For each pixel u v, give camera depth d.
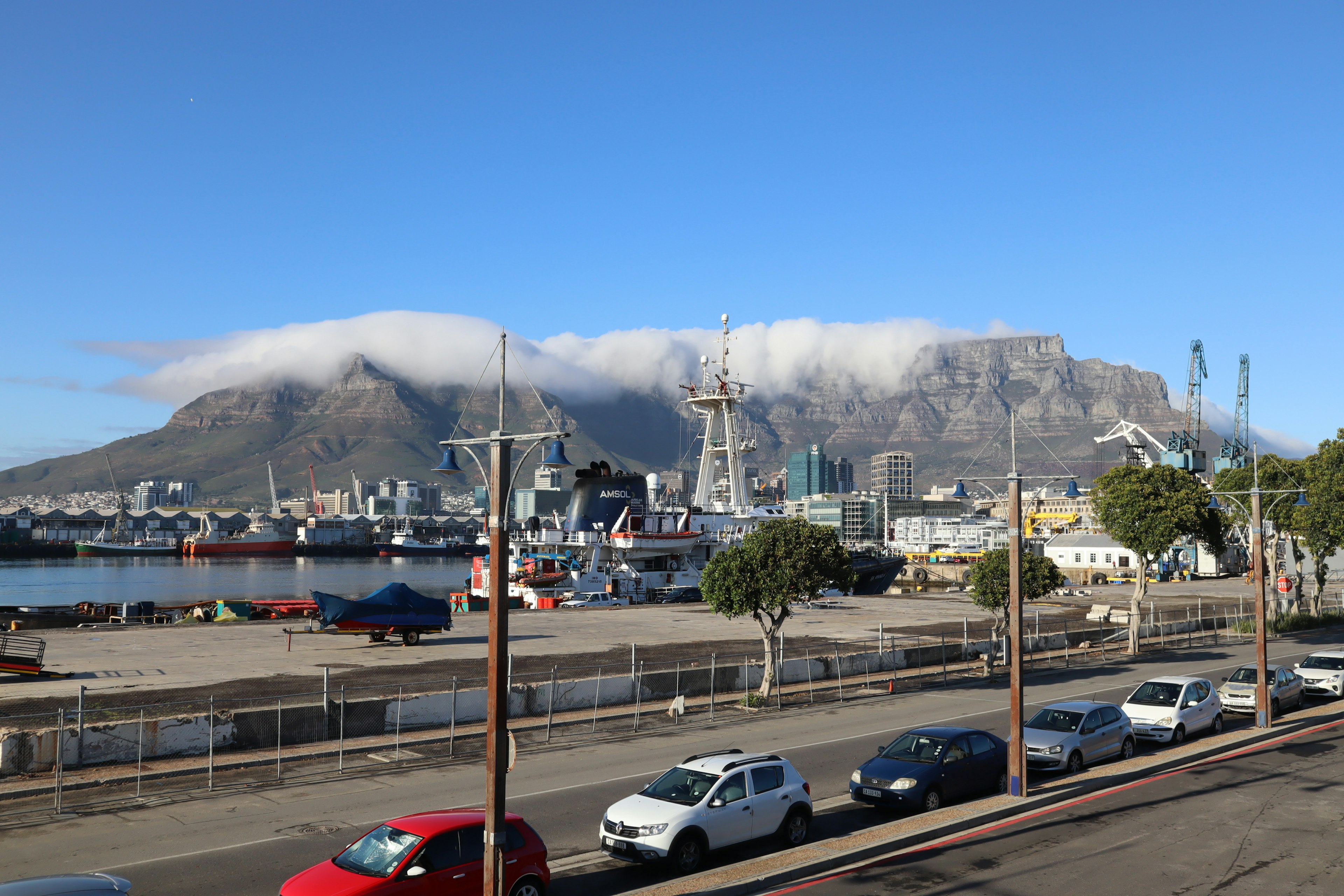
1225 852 17.73
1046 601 80.94
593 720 32.22
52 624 64.06
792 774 18.92
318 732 28.58
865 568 101.31
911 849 18.17
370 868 13.38
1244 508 51.56
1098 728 25.05
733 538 85.44
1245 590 94.06
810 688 39.62
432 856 13.53
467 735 29.66
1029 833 19.08
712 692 33.66
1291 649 53.47
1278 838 18.58
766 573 34.62
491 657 13.12
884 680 42.12
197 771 24.72
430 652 44.56
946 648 47.56
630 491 82.38
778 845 18.48
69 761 24.47
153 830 19.50
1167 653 52.19
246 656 42.84
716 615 64.31
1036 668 46.31
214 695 32.09
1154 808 20.86
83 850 18.03
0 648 35.22
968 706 35.50
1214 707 29.84
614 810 17.39
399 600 47.50
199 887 15.91
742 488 91.06
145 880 16.27
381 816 20.61
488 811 12.91
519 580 75.94
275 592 161.38
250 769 25.36
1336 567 109.81
